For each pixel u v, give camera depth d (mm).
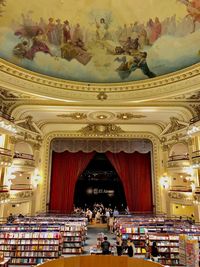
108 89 12852
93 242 12078
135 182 18406
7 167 13500
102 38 12164
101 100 12984
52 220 12289
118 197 21656
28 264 8547
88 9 11352
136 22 11672
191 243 7227
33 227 9852
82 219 12859
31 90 11789
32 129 16000
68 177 18266
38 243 8859
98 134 17797
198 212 13117
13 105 13023
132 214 17547
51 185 18062
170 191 16109
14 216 13836
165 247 8648
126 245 9383
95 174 21547
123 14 11500
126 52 12391
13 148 14070
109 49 12391
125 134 17953
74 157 18578
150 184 18281
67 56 12328
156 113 14547
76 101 12820
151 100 12617
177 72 11297
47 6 10938
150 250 8641
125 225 10820
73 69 12617
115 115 15094
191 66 10781
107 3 11164
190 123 12906
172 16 10805
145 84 12320
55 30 11680
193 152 13469
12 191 13930
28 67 11688
